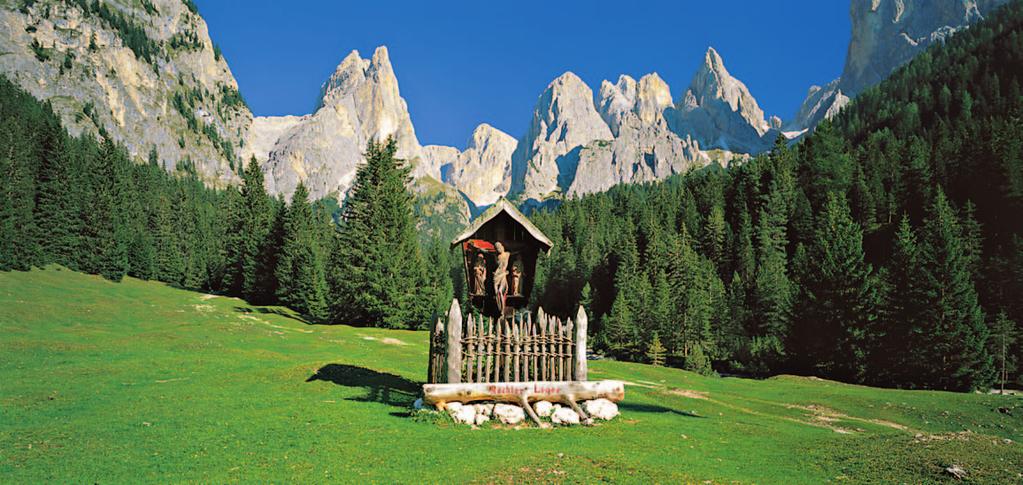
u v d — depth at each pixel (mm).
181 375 31688
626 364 63094
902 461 16156
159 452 15914
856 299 74688
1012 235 90375
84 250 112938
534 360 21125
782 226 121375
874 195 117938
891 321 71062
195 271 136125
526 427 19531
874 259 104688
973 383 64250
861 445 19094
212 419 20172
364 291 81625
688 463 16062
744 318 98000
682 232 132750
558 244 173250
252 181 118000
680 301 98125
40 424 19781
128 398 24641
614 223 182875
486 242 23969
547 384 21000
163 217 155875
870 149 151125
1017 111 151875
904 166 122062
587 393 21500
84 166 152750
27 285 79438
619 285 120062
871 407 39906
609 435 19156
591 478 13539
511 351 21094
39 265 101250
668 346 94750
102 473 13969
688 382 50719
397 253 83688
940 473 14719
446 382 20328
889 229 110125
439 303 101188
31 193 111750
